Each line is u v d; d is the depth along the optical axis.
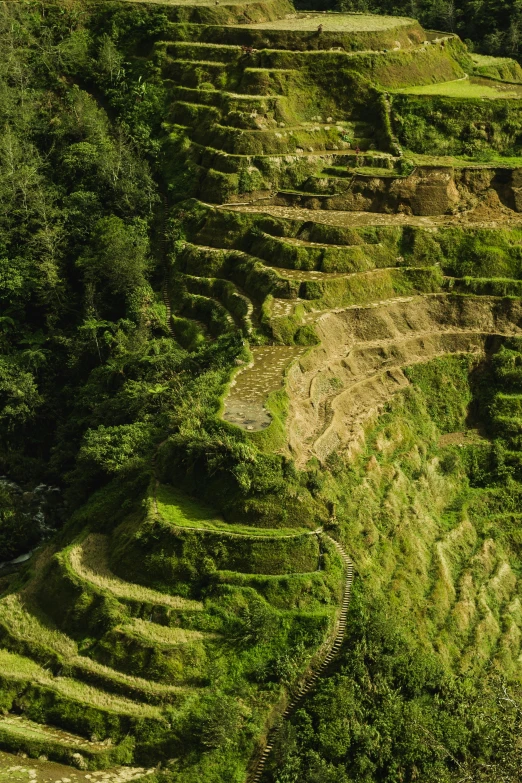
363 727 49.97
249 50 99.69
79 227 89.00
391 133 93.69
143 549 56.97
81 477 66.06
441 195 86.56
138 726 50.16
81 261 84.56
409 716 50.94
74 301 85.75
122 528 59.78
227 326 75.62
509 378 75.38
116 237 83.88
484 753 50.22
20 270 85.88
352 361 72.75
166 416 66.19
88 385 77.06
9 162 91.88
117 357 77.12
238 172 89.56
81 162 94.00
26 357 80.56
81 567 58.53
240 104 94.25
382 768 49.50
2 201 90.00
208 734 49.03
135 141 97.31
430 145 93.00
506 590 64.50
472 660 58.41
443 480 69.50
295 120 95.25
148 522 57.38
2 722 51.72
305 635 52.75
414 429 71.25
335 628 53.44
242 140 91.25
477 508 69.25
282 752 48.41
